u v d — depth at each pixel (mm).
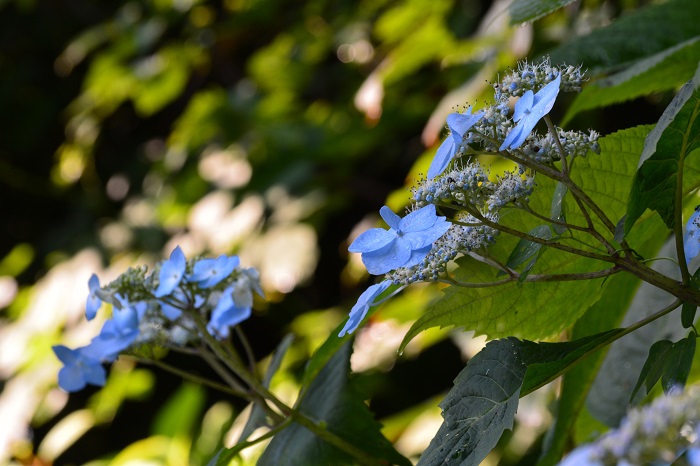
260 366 1784
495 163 1166
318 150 2012
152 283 711
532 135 573
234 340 2316
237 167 2189
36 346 2145
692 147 573
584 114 1331
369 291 584
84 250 2375
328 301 2242
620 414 750
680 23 774
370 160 2070
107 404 1937
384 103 1776
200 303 734
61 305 2270
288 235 1993
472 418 594
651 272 578
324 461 741
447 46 1486
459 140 545
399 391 1722
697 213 617
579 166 638
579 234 638
